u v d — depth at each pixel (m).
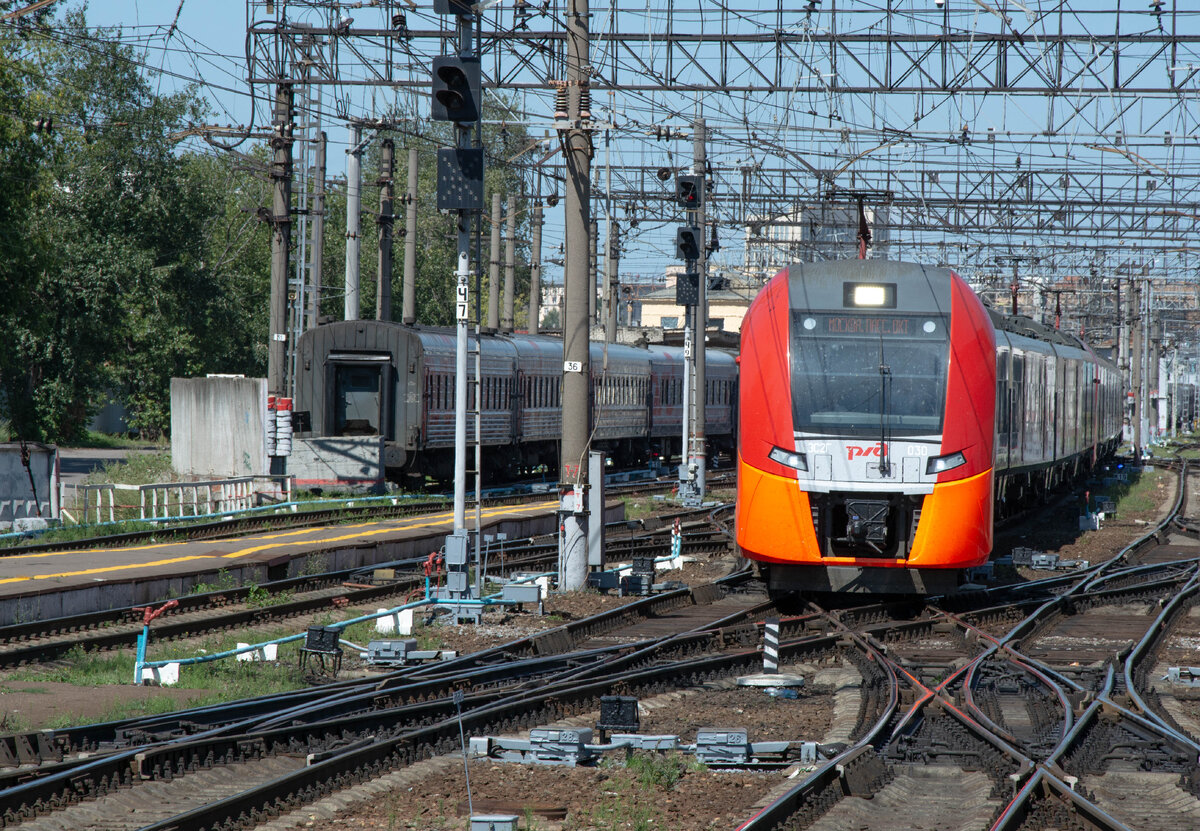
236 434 97.94
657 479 139.62
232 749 28.94
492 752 30.14
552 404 132.50
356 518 85.31
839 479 51.09
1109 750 31.52
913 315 52.91
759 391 52.91
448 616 52.00
